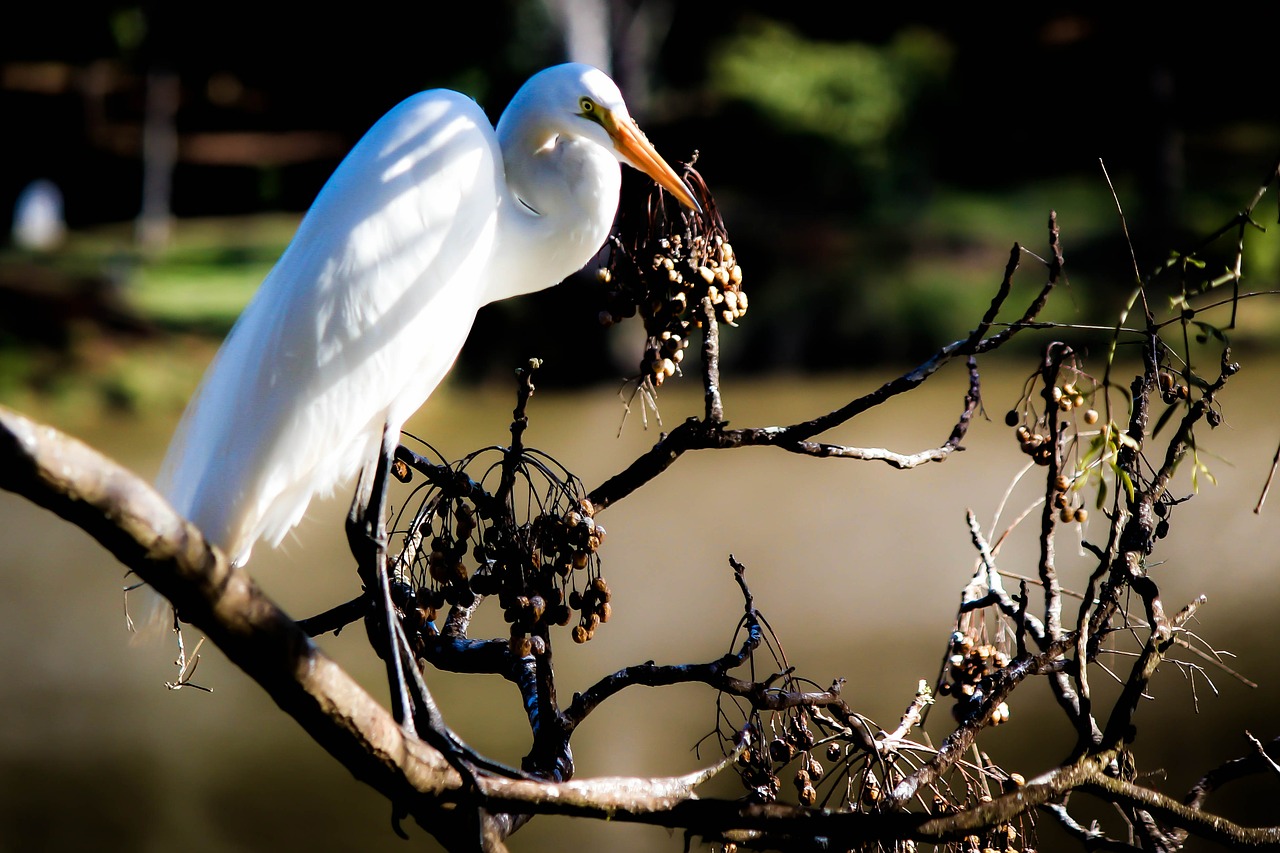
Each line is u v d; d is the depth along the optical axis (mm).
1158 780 8953
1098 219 36031
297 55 48781
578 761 10000
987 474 18500
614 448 21969
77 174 49250
